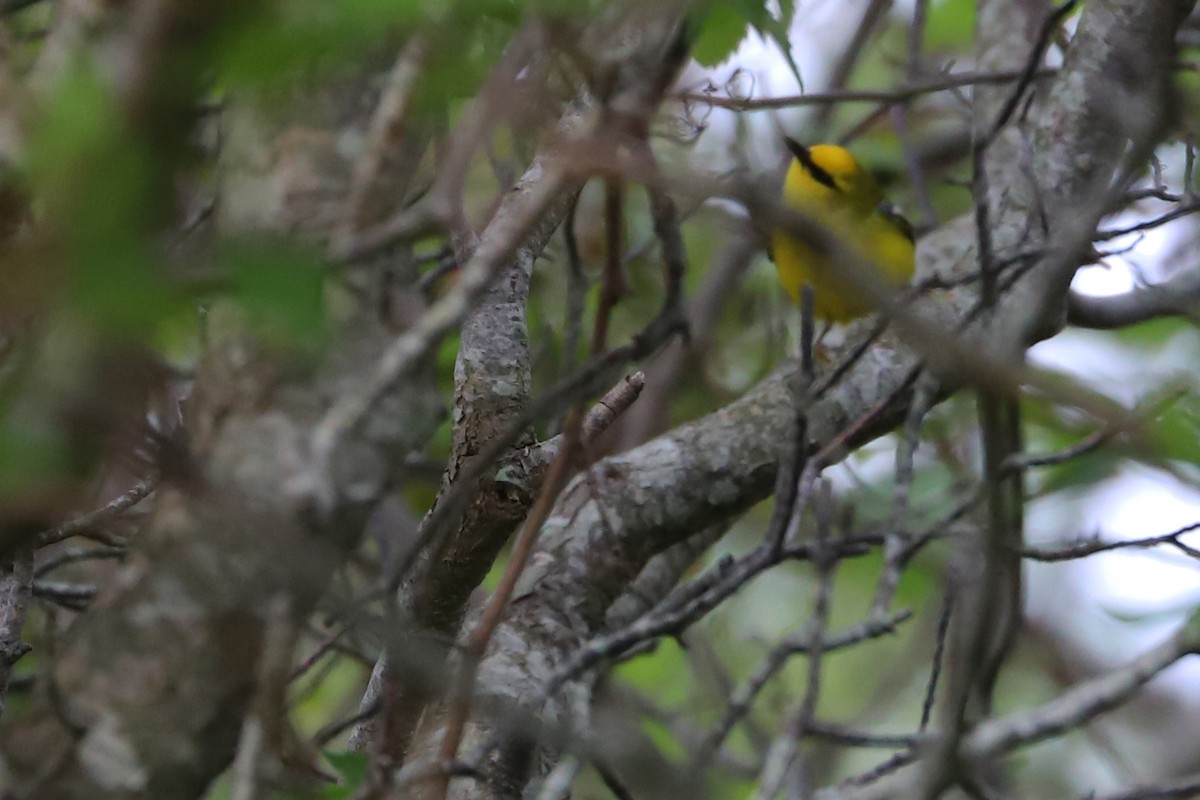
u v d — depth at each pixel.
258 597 4.07
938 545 10.52
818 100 8.05
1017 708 12.52
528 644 6.64
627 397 6.03
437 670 4.53
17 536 3.37
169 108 2.62
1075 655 13.11
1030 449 9.55
